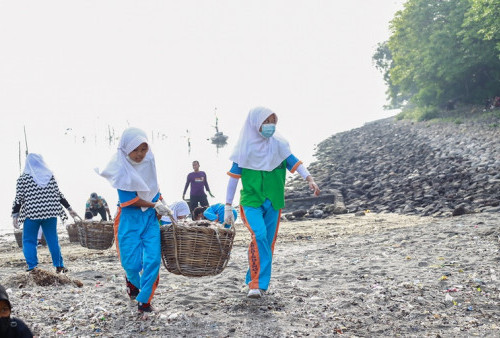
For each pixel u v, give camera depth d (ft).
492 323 15.34
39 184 24.47
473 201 46.80
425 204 51.57
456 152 78.38
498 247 25.05
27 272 22.71
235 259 28.60
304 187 74.90
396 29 136.77
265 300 18.06
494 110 114.93
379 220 46.60
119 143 16.44
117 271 25.18
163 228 16.76
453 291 18.44
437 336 14.37
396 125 153.79
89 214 45.44
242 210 18.47
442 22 124.67
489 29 97.96
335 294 18.80
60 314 16.80
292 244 34.88
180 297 18.71
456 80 127.13
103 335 14.71
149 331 15.01
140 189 16.22
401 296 18.11
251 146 17.99
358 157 102.78
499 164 61.87
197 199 46.55
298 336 14.52
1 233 55.93
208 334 14.71
